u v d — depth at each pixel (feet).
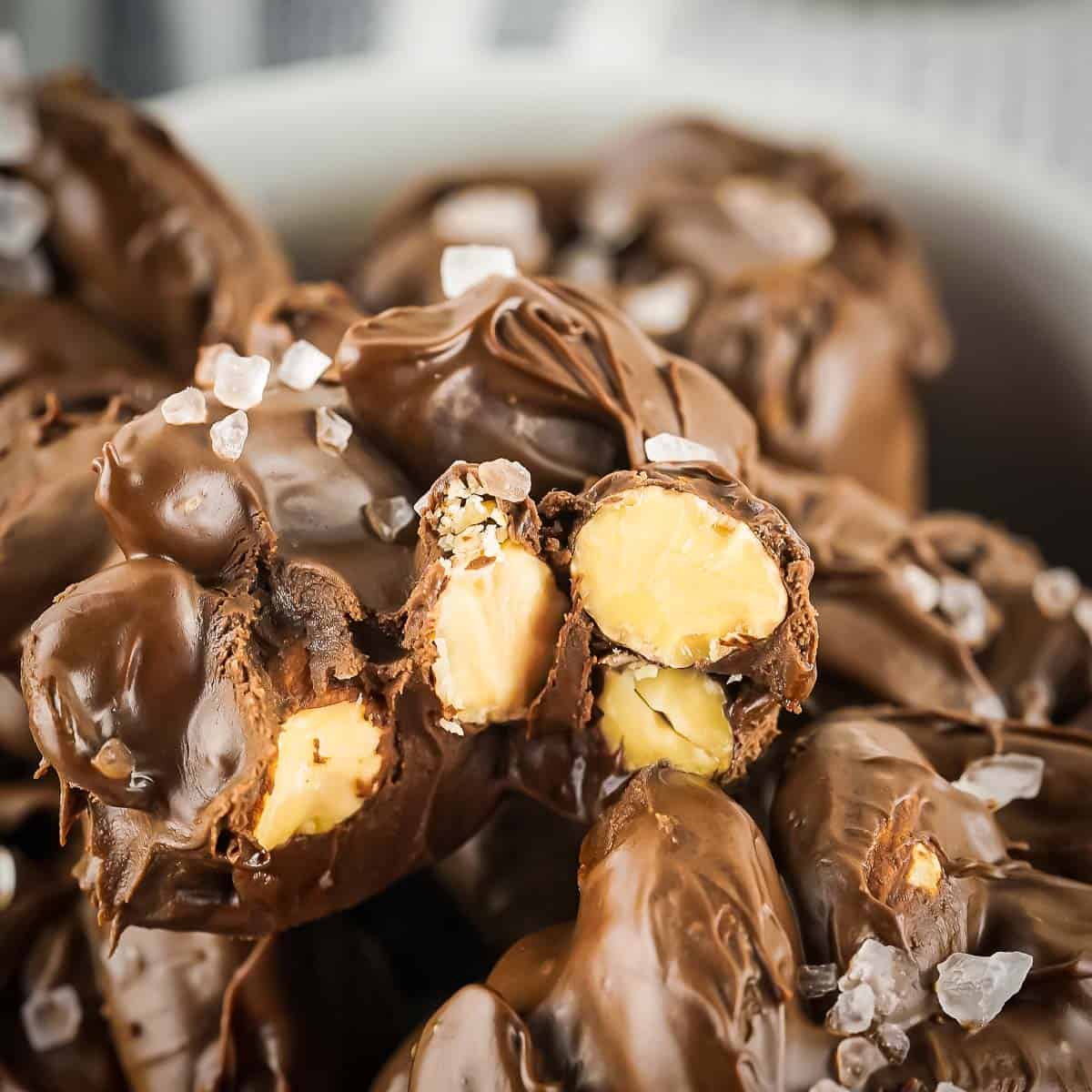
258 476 0.58
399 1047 0.63
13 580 0.61
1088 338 0.90
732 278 0.85
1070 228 0.91
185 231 0.75
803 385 0.84
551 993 0.58
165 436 0.58
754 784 0.61
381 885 0.61
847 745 0.61
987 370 0.95
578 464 0.59
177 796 0.57
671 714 0.59
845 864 0.58
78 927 0.67
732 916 0.57
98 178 0.75
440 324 0.60
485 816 0.61
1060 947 0.59
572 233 0.94
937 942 0.59
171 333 0.76
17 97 0.76
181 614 0.57
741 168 0.91
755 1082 0.56
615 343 0.60
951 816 0.60
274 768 0.57
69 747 0.56
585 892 0.58
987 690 0.66
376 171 0.97
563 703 0.59
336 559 0.58
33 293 0.76
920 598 0.68
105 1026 0.66
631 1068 0.56
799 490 0.71
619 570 0.57
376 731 0.59
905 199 0.95
